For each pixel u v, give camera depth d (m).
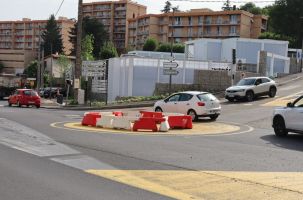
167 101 24.22
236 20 114.38
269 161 10.77
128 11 150.50
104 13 153.75
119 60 44.56
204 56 68.50
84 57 75.25
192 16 121.56
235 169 9.66
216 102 23.38
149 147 12.73
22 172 8.98
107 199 7.04
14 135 14.95
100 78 42.62
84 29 115.25
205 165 10.09
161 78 42.50
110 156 11.10
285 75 56.62
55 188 7.70
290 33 99.75
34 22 160.75
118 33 151.88
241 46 65.50
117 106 33.88
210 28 118.69
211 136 15.99
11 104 38.78
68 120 22.17
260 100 33.56
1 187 7.71
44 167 9.54
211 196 7.35
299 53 67.06
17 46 164.38
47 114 26.25
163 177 8.76
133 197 7.21
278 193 7.55
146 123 17.77
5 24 166.38
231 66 40.75
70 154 11.29
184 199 7.13
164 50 98.00
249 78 34.69
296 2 98.88
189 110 22.98
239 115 25.14
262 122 21.66
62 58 88.00
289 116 15.63
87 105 35.84
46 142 13.37
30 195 7.20
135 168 9.62
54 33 128.38
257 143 14.16
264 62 49.59
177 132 17.36
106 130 17.48
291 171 9.52
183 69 42.44
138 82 42.09
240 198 7.23
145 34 131.88
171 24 125.44
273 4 105.06
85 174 8.93
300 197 7.29
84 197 7.14
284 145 13.76
